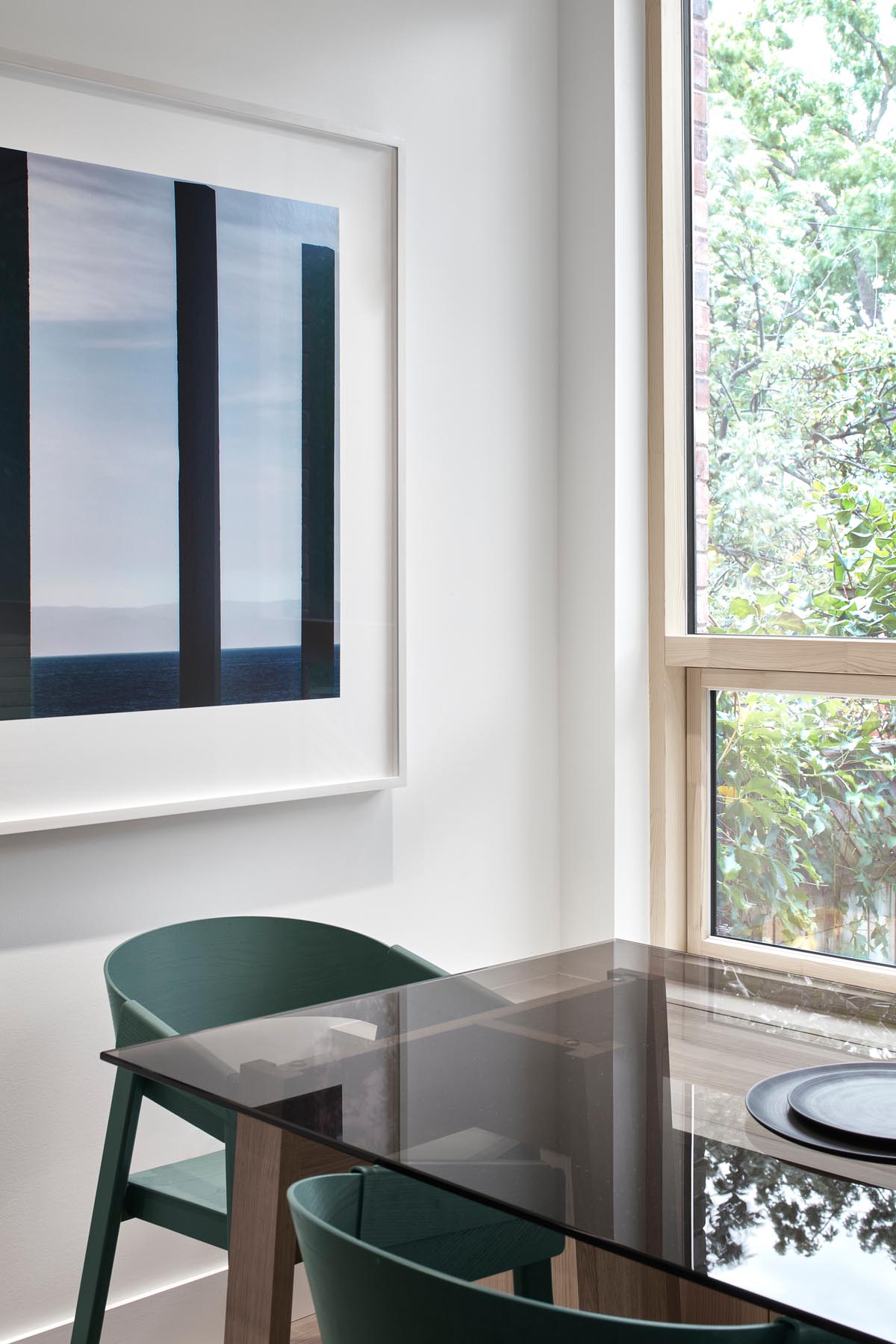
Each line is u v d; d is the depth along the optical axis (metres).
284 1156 1.48
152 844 2.40
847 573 2.84
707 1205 1.14
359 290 2.68
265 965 2.25
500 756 3.03
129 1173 2.02
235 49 2.49
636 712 3.09
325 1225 1.08
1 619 2.18
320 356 2.62
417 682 2.85
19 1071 2.24
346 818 2.72
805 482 2.91
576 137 3.09
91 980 2.33
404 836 2.83
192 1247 2.47
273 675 2.56
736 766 3.05
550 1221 1.11
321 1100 1.41
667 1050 1.59
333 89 2.66
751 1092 1.43
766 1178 1.20
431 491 2.88
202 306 2.42
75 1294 2.31
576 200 3.10
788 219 2.92
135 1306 2.38
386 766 2.76
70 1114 2.31
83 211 2.26
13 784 2.20
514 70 3.02
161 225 2.36
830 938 2.88
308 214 2.59
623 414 3.04
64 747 2.26
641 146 3.06
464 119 2.92
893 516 2.75
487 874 3.01
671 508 3.10
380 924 2.79
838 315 2.84
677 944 3.12
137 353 2.33
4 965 2.23
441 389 2.89
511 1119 1.35
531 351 3.08
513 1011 1.77
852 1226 1.10
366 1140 1.29
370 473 2.71
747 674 2.98
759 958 2.97
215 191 2.44
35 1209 2.27
